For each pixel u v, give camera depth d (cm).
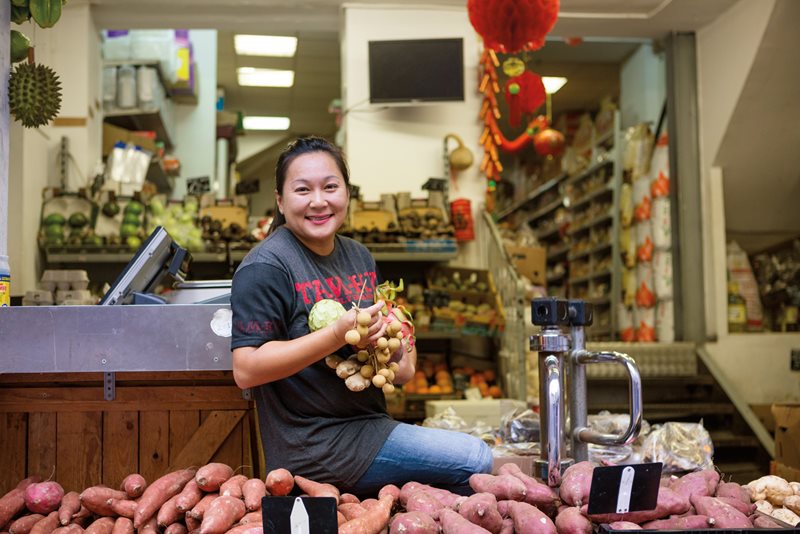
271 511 155
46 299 303
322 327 183
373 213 550
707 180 611
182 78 749
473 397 512
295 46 916
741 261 624
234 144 1084
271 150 1330
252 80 1042
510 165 1256
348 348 193
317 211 193
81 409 219
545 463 202
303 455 187
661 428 271
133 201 538
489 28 455
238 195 580
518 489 177
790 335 604
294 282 191
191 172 820
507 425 293
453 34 595
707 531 160
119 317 207
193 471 199
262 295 183
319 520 153
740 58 568
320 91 1091
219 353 206
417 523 160
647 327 635
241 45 912
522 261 615
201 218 554
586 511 169
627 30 620
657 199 630
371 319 175
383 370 184
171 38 668
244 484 180
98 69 592
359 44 586
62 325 206
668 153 629
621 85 853
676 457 255
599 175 816
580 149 886
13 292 474
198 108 824
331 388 190
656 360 584
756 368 598
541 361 208
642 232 648
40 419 219
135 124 717
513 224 1184
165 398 221
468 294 553
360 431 190
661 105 757
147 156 596
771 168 611
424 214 561
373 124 591
